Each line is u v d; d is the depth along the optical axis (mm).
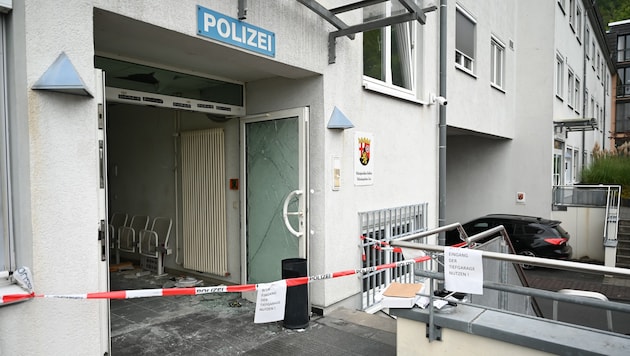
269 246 5434
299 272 4555
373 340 4293
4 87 2730
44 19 2719
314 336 4387
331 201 5172
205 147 6188
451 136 14086
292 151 5184
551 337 2484
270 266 5426
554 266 2445
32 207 2701
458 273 2768
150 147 7125
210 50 3988
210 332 4434
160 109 6922
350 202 5539
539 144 12852
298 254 5121
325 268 5078
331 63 5105
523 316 2814
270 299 3318
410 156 7086
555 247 10148
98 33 3525
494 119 11500
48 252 2781
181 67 4844
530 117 12969
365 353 3988
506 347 2617
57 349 2832
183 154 6504
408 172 7027
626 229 12484
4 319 2604
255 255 5582
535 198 12914
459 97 9273
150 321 4723
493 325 2666
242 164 5656
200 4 3637
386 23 4711
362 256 5652
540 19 12812
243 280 5645
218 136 5988
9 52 2721
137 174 7414
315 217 5129
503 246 4422
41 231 2746
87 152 2975
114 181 7922
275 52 4348
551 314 7480
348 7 4719
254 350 4016
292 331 4500
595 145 21500
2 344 2596
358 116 5707
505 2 12125
